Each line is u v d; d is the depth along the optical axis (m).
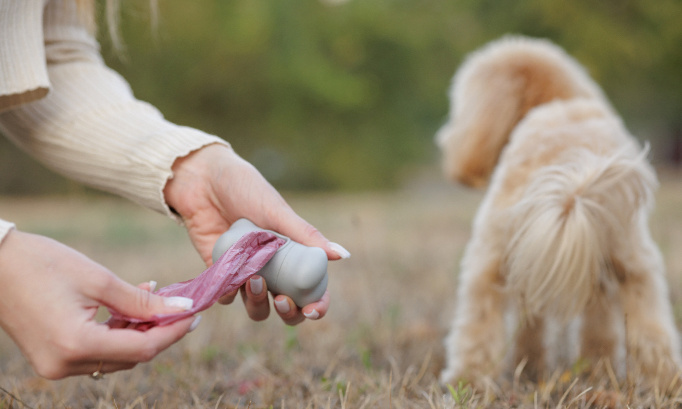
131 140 1.84
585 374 2.53
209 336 3.13
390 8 18.31
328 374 2.48
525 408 2.11
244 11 16.72
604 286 2.46
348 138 18.59
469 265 2.58
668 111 18.17
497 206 2.54
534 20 14.54
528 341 2.78
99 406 2.14
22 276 1.24
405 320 3.40
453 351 2.53
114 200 15.82
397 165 18.95
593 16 14.04
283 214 1.68
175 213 1.86
